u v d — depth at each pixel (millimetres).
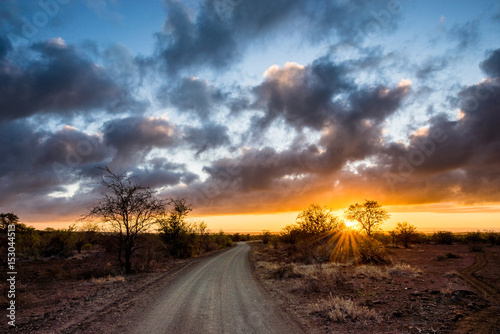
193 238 28688
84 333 5840
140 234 16672
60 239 26188
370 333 5531
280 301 8492
